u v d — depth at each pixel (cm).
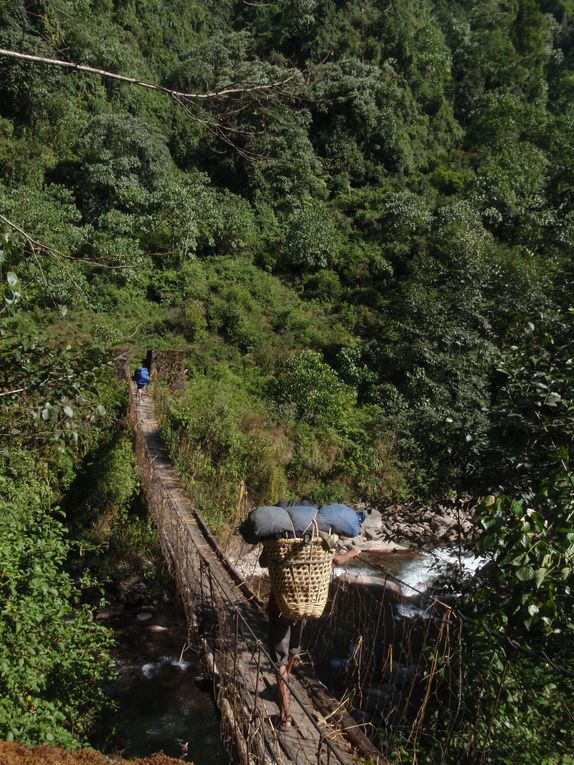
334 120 3462
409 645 411
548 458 459
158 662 711
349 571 974
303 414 1590
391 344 1908
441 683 393
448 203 3120
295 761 316
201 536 709
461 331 1695
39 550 554
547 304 685
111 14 3250
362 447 1450
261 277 2523
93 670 503
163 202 2402
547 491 372
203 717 604
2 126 2455
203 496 977
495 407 490
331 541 336
